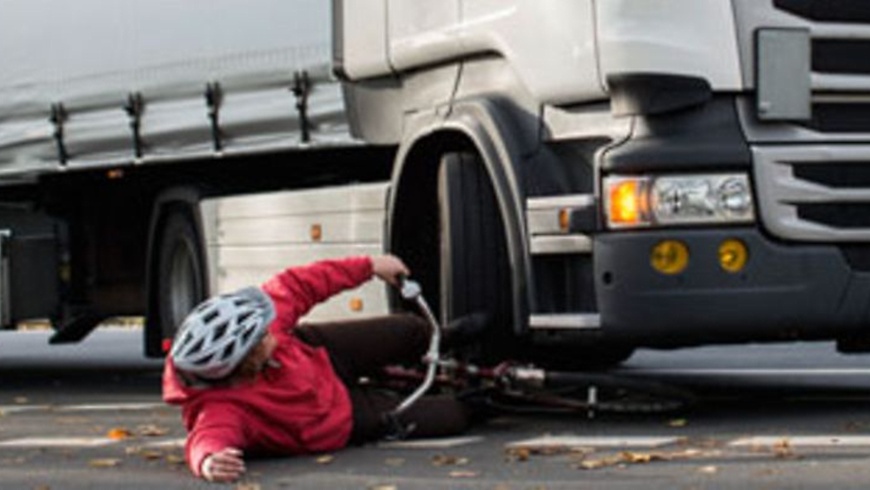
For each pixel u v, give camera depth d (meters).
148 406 13.37
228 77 13.73
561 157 10.89
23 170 15.55
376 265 10.19
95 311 16.52
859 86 10.61
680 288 10.35
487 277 11.21
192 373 9.08
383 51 12.14
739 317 10.41
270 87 13.37
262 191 14.43
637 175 10.39
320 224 12.94
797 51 10.49
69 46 15.13
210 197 14.63
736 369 15.15
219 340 9.03
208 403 9.16
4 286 16.77
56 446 10.69
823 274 10.50
